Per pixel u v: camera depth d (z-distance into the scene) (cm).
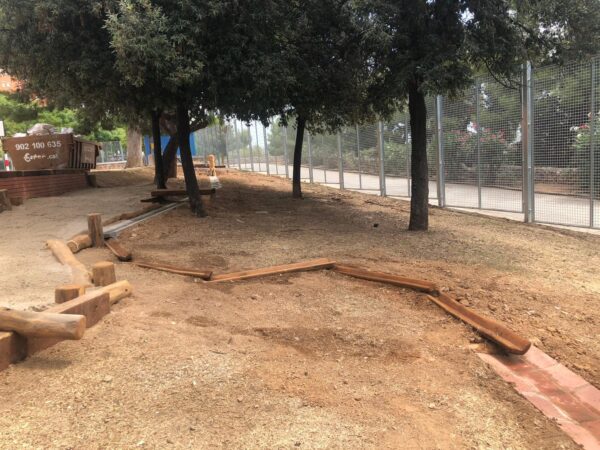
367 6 783
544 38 866
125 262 691
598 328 518
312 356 416
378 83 973
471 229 1023
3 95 2531
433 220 1133
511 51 832
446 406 349
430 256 789
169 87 823
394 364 410
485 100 1166
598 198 941
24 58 912
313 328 477
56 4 780
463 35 808
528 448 309
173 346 400
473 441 311
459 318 510
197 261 728
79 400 312
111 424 291
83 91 1005
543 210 1059
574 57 868
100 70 866
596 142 931
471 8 812
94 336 401
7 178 1163
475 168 1223
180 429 293
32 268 598
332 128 1358
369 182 1659
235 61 868
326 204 1381
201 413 311
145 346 394
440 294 575
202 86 906
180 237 895
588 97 931
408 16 819
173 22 784
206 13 793
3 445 264
